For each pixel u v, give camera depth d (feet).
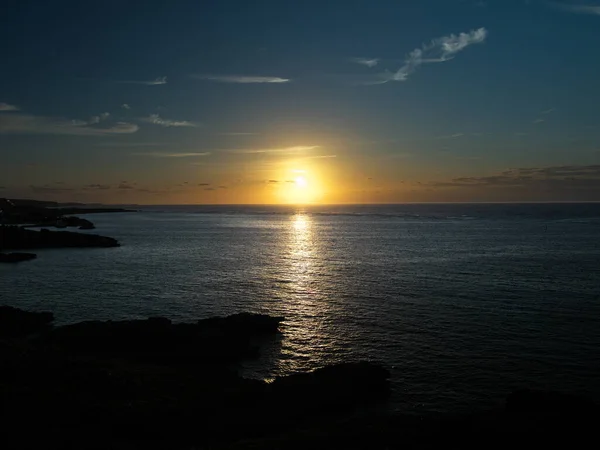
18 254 296.30
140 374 90.79
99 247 368.27
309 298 178.91
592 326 136.36
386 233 516.73
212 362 110.11
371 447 62.95
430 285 202.08
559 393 82.43
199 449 64.18
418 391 94.43
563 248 337.93
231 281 217.56
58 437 63.93
